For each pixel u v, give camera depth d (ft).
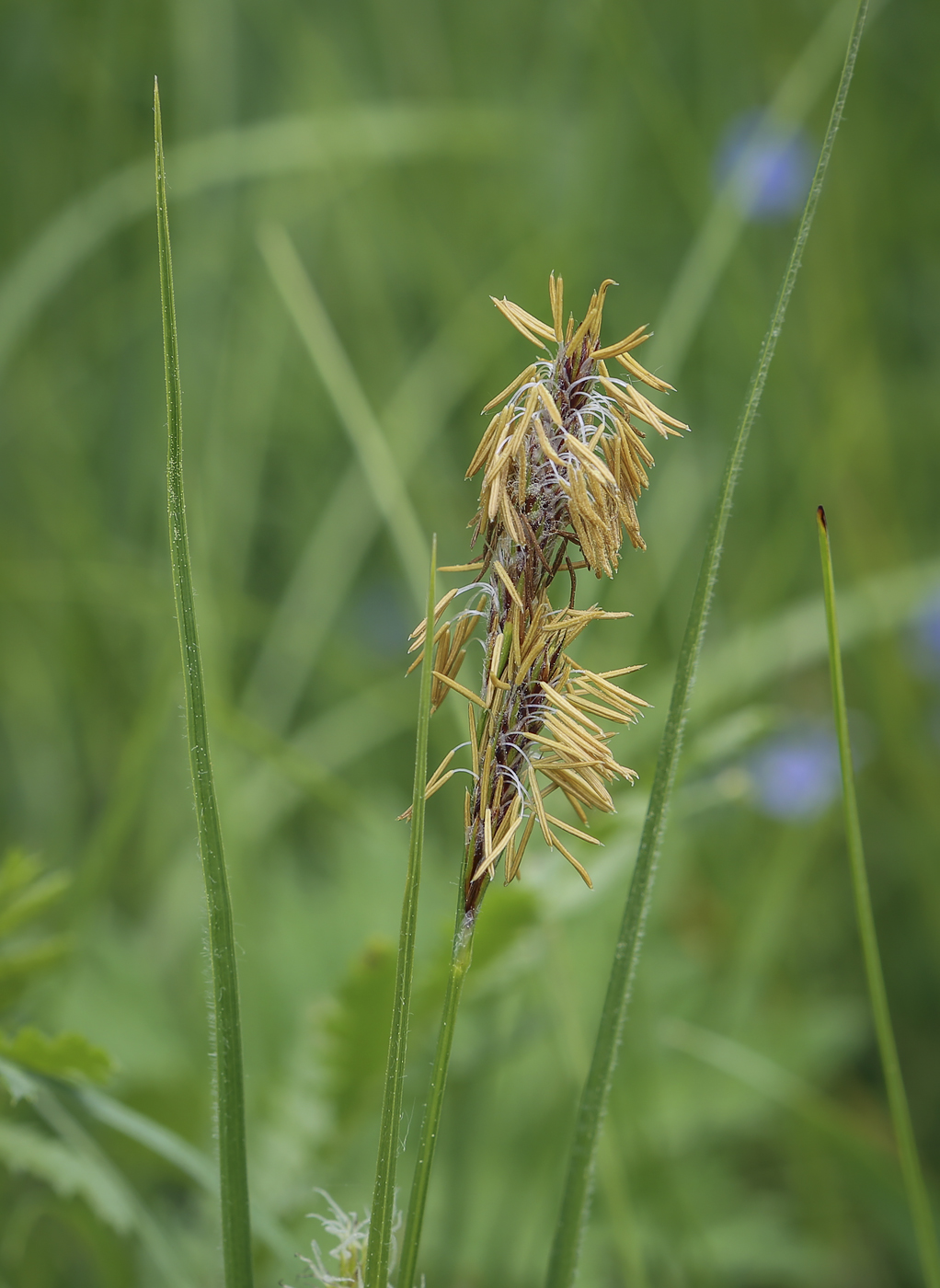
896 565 1.75
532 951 1.02
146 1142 0.82
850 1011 1.37
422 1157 0.70
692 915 1.55
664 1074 1.29
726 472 0.71
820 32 1.56
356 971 0.95
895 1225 1.13
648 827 0.71
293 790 1.61
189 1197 1.16
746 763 1.47
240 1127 0.71
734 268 1.71
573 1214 0.72
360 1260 0.73
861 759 1.70
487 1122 1.23
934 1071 1.48
